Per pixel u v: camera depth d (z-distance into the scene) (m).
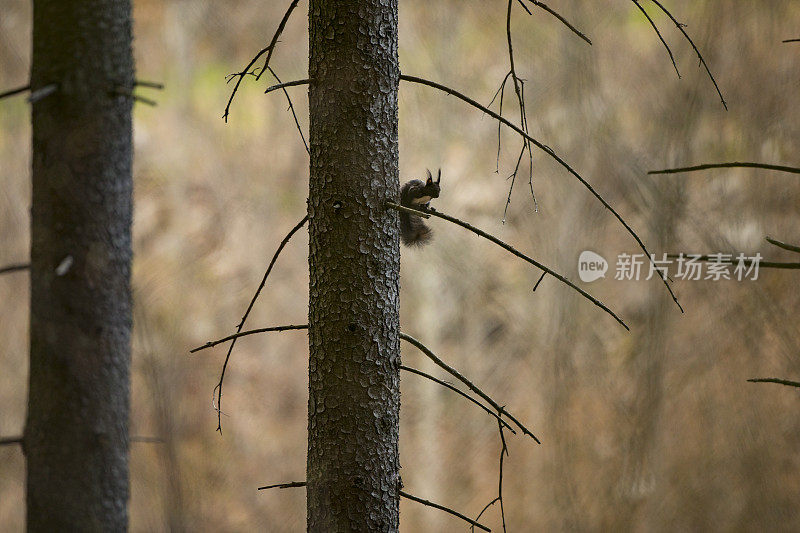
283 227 23.67
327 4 4.44
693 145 17.95
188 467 20.19
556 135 20.20
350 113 4.41
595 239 19.39
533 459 20.17
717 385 17.66
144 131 24.11
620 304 19.25
